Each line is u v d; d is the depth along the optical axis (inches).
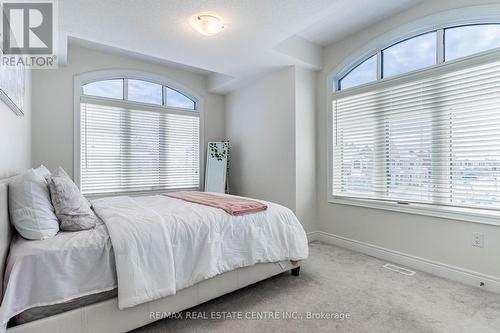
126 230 60.1
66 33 99.5
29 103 113.0
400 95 109.3
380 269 101.2
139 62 154.6
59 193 61.2
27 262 48.1
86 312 53.6
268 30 99.4
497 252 82.2
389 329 63.9
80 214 62.1
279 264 88.4
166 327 64.7
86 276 53.3
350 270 100.3
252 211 84.7
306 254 93.1
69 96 132.9
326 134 139.0
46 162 127.6
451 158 94.1
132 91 155.2
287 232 89.2
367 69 123.8
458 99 92.1
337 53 133.4
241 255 77.2
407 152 106.9
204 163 182.1
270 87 149.3
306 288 85.3
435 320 67.4
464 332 62.5
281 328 64.4
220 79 169.0
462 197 91.4
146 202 100.6
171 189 168.6
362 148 124.0
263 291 83.3
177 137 171.2
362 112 124.0
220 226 74.7
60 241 54.0
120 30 97.8
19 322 47.9
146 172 158.7
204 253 69.0
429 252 98.3
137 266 57.4
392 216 110.6
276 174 146.2
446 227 94.0
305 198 138.5
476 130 88.0
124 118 150.7
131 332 62.4
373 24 117.0
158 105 163.0
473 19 88.7
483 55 85.6
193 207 86.3
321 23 116.4
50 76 128.5
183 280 65.2
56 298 49.8
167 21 91.9
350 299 78.2
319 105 143.0
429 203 99.6
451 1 92.4
